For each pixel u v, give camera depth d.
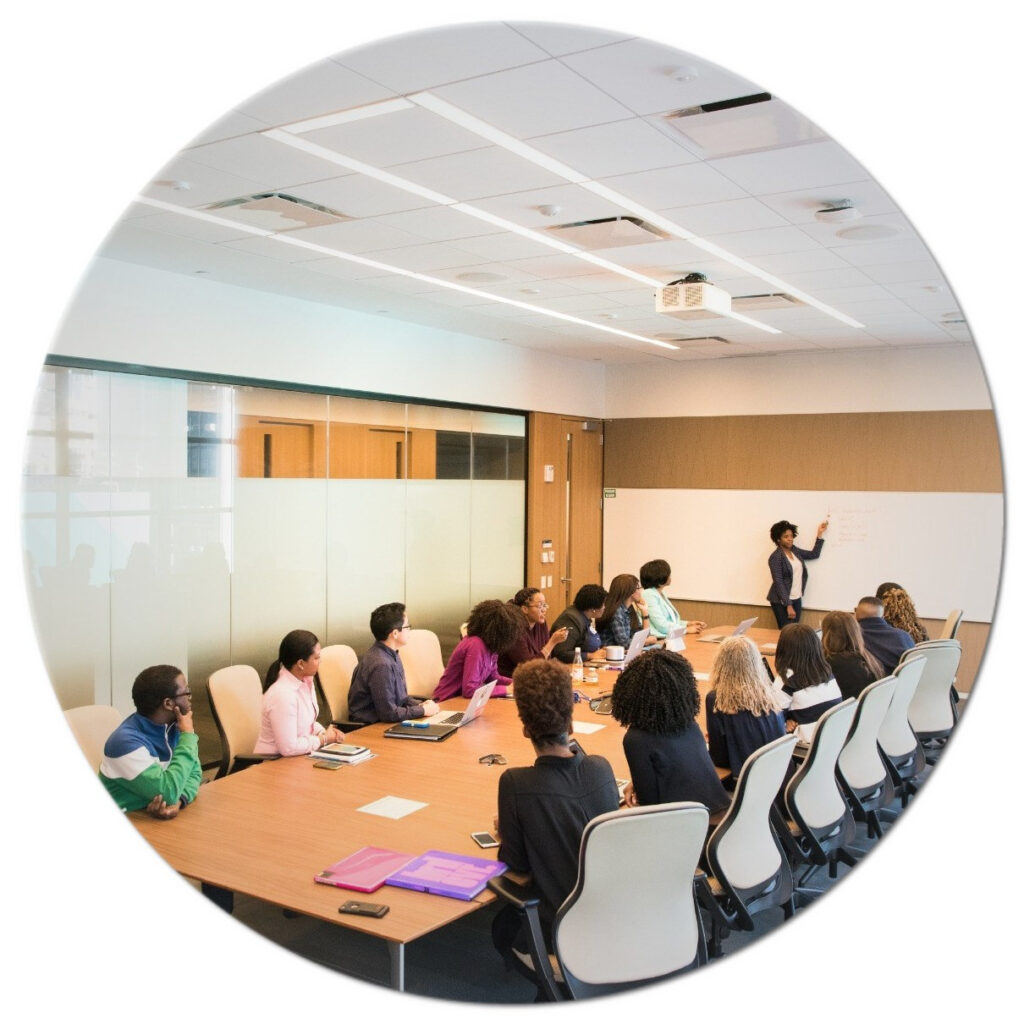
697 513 9.83
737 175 4.05
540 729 2.76
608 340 8.49
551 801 2.69
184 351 5.79
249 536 6.32
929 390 8.64
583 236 4.99
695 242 5.12
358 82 3.12
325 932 3.80
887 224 4.78
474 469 8.48
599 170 3.98
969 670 8.51
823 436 9.12
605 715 4.69
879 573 8.90
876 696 4.09
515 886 2.67
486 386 8.47
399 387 7.46
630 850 2.45
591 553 10.20
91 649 5.38
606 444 10.37
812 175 4.05
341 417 7.03
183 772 3.30
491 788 3.55
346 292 6.34
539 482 9.25
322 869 2.84
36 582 5.13
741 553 9.59
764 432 9.42
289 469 6.60
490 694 4.76
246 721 4.34
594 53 2.95
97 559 5.41
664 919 2.59
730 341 8.47
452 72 3.09
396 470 7.58
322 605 6.89
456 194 4.29
